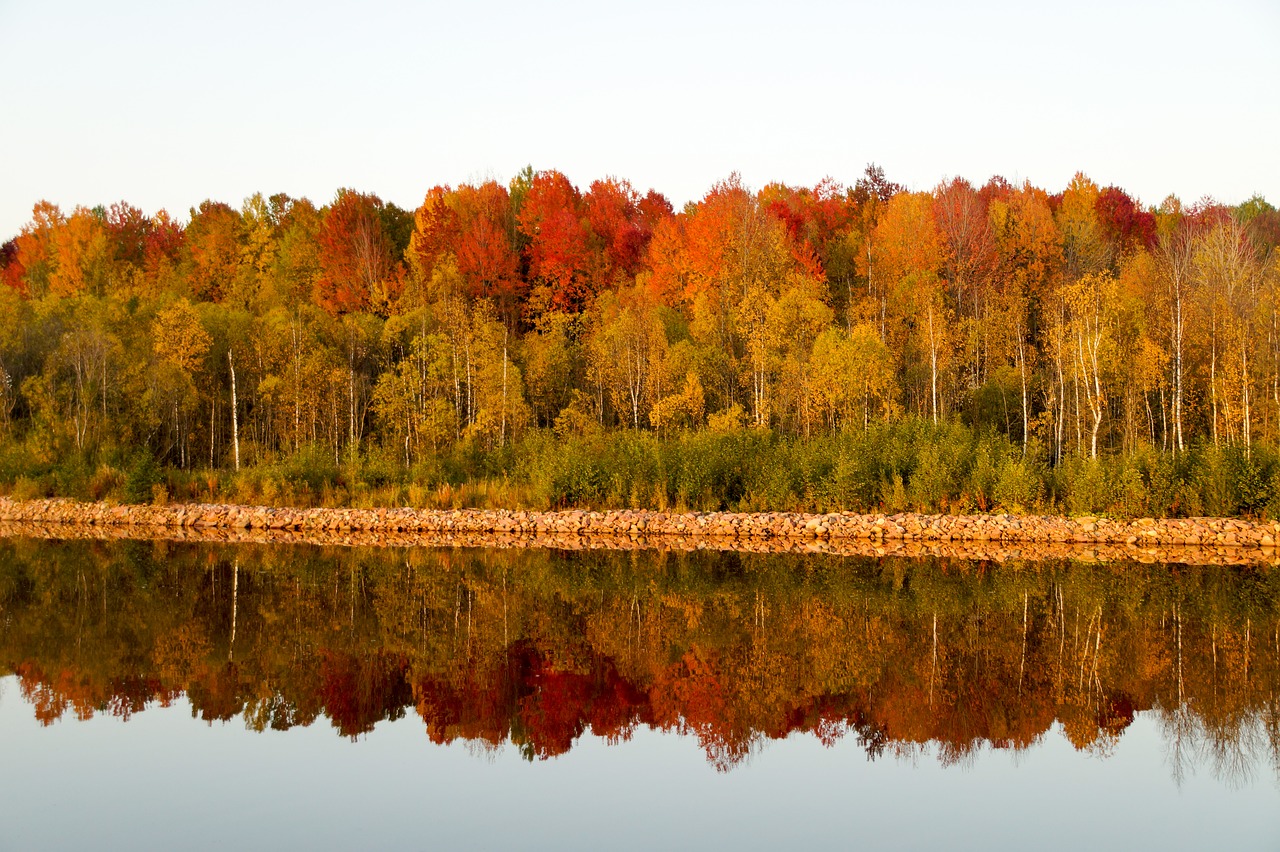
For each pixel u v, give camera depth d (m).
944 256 59.75
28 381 45.66
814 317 48.00
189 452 50.25
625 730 13.48
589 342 53.47
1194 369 47.22
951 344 49.22
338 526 33.75
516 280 63.38
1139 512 31.98
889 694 14.88
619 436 38.75
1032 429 48.97
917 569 25.73
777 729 13.52
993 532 31.33
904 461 35.22
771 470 35.25
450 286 57.91
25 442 42.62
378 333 53.53
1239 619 19.72
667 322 53.03
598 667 16.31
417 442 44.19
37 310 52.94
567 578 24.38
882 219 64.50
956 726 13.62
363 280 62.00
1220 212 64.62
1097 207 72.69
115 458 40.16
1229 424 40.84
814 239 69.81
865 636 18.36
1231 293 45.53
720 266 57.09
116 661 16.55
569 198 73.12
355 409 48.69
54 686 15.20
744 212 58.75
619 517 33.28
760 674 15.93
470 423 44.44
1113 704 14.41
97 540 30.84
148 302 54.78
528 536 32.09
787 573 25.14
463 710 14.23
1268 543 29.75
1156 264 53.72
